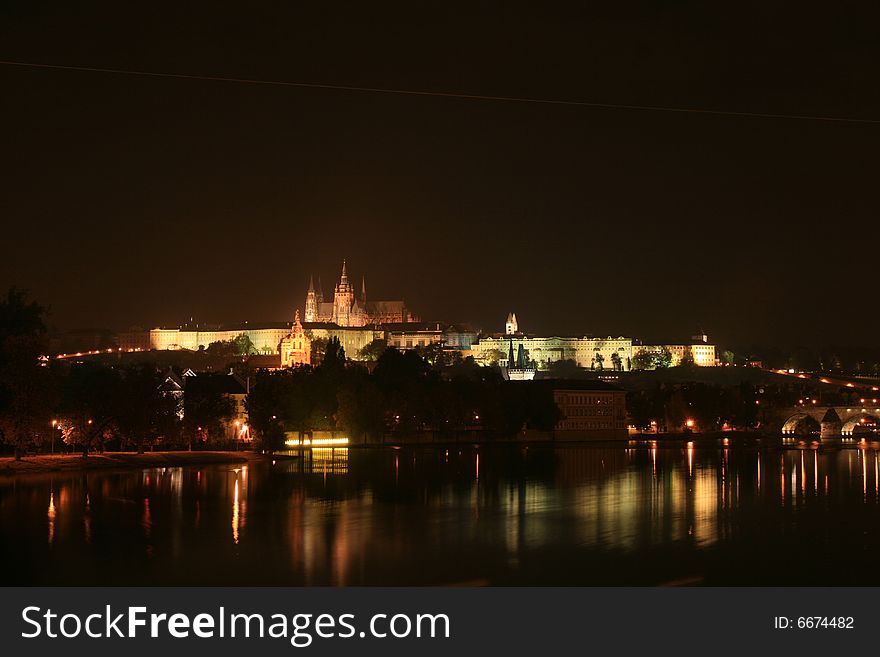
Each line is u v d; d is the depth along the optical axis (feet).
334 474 654.12
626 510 476.54
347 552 356.79
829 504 508.12
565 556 354.54
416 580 316.81
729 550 368.68
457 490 563.48
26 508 444.96
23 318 616.39
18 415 572.10
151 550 354.13
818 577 326.44
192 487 542.57
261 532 395.14
